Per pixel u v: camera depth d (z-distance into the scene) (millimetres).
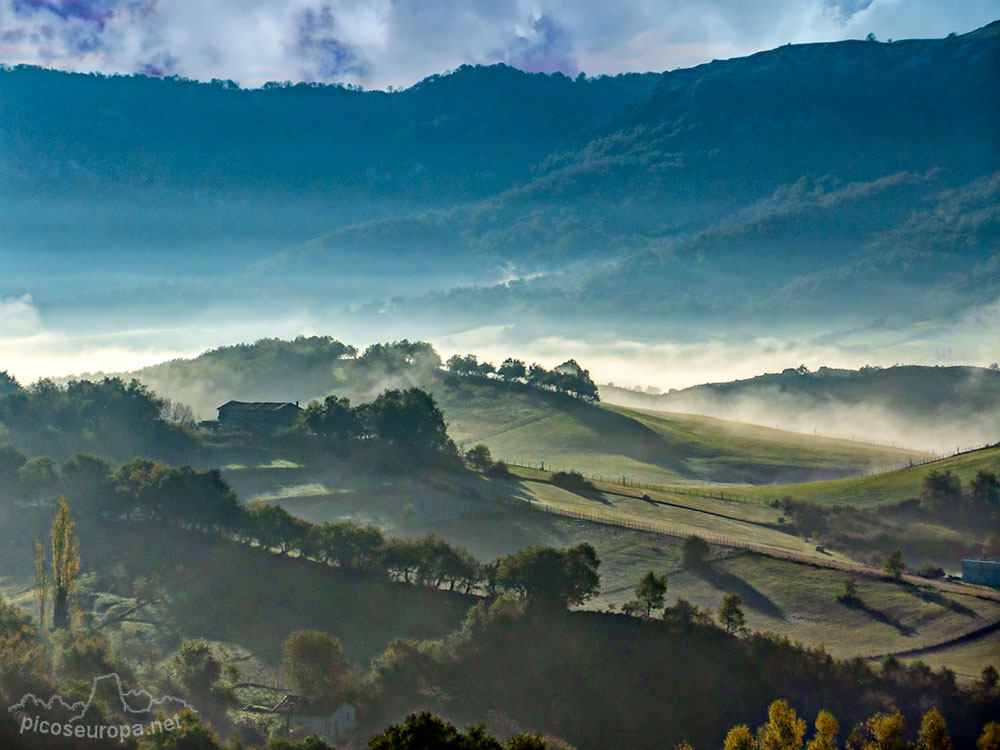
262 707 144250
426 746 95688
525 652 157875
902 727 133125
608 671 154875
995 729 129375
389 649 155750
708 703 148750
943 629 170500
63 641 149875
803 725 132250
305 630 154875
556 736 142625
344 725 140125
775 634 162750
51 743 121312
